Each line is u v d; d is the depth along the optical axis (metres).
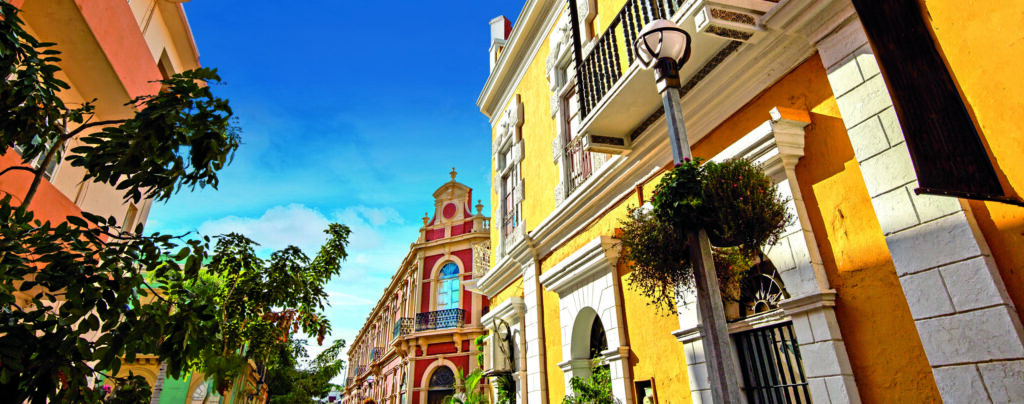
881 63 2.91
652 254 3.87
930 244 3.09
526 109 10.50
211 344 3.29
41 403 2.42
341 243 7.93
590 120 6.01
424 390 20.67
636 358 6.04
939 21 3.24
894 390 3.26
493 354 10.82
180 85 3.14
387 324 31.44
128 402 2.81
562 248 8.34
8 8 2.86
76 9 5.73
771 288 4.50
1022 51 2.75
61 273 2.51
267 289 6.09
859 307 3.57
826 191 3.93
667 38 3.42
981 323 2.77
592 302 7.04
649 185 6.16
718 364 2.75
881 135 3.45
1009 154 2.76
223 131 3.29
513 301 9.62
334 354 31.83
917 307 3.10
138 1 8.60
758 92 4.66
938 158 2.65
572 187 8.13
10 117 3.09
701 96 5.21
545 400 8.30
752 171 3.52
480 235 23.33
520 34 10.60
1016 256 2.76
